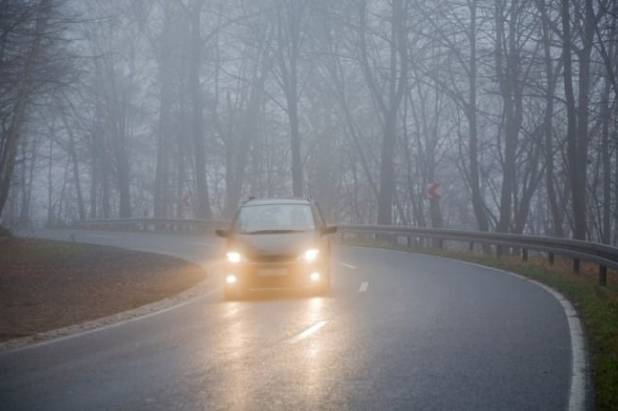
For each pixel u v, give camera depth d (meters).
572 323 10.62
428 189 30.88
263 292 15.52
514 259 22.56
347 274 18.69
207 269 21.83
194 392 7.27
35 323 13.09
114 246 33.16
